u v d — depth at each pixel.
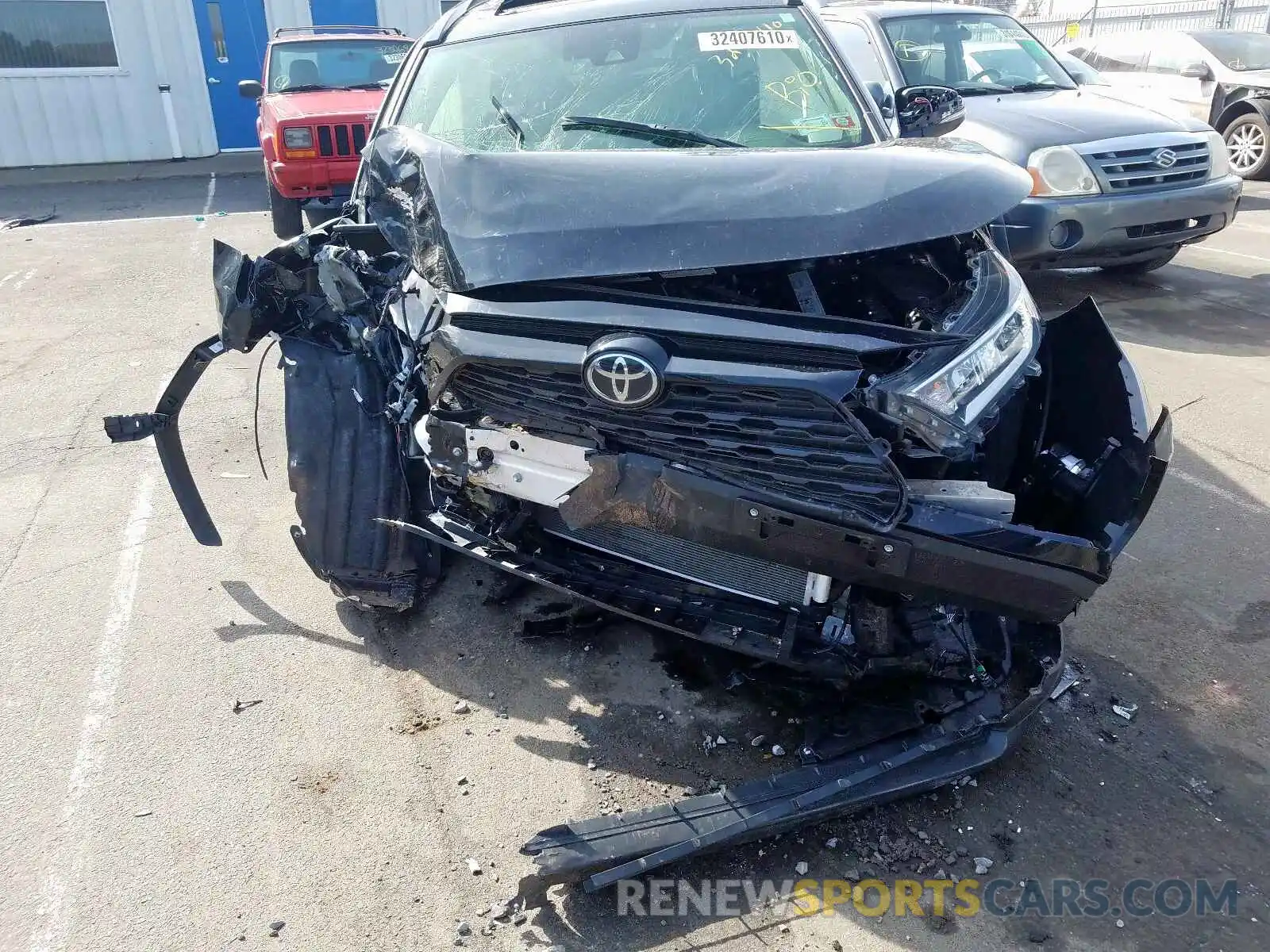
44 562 3.80
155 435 3.44
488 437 2.63
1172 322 6.43
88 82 14.99
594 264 2.38
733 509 2.30
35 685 3.10
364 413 3.25
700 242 2.36
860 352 2.20
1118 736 2.82
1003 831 2.50
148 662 3.21
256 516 4.19
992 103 6.84
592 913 2.29
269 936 2.23
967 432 2.23
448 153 2.82
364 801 2.63
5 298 7.66
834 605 2.67
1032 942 2.20
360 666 3.19
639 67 3.42
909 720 2.61
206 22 15.34
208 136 15.94
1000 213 2.49
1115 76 12.12
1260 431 4.77
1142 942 2.20
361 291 3.13
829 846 2.46
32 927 2.27
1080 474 2.82
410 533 3.31
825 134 3.23
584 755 2.78
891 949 2.19
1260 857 2.42
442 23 4.01
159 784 2.70
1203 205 6.34
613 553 2.84
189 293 7.78
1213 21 17.70
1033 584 2.28
